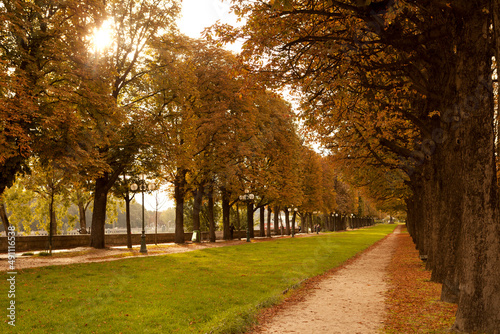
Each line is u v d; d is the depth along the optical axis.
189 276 14.65
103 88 19.81
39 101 17.11
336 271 16.98
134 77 26.61
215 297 10.63
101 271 15.42
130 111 24.59
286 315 8.75
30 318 8.12
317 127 17.00
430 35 8.54
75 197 41.44
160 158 25.42
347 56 9.70
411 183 21.95
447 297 9.37
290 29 10.16
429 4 8.86
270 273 15.77
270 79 10.84
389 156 19.58
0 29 15.20
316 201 57.03
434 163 13.45
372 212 129.75
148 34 26.61
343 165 20.67
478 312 6.46
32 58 16.44
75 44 18.55
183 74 26.98
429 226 15.80
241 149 32.88
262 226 52.16
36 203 44.66
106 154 23.66
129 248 26.98
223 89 32.84
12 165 16.84
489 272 6.44
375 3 7.80
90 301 9.88
